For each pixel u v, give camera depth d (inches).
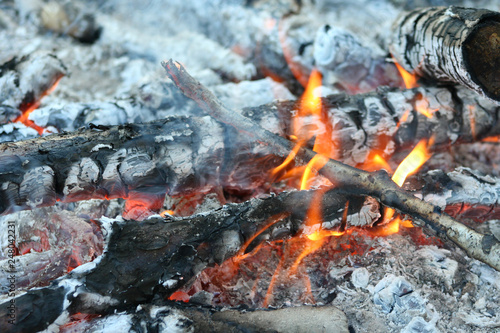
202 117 35.8
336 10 52.7
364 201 34.6
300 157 34.8
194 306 32.7
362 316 33.8
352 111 37.3
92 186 34.5
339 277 35.1
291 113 36.9
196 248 33.2
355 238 36.4
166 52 48.8
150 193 35.4
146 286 32.6
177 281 32.9
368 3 53.8
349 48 41.5
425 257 35.7
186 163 35.2
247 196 38.8
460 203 35.6
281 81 44.8
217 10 47.2
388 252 35.8
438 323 33.7
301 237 35.4
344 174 34.4
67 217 35.7
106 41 50.4
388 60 42.1
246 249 33.9
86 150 34.3
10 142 34.2
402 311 33.7
